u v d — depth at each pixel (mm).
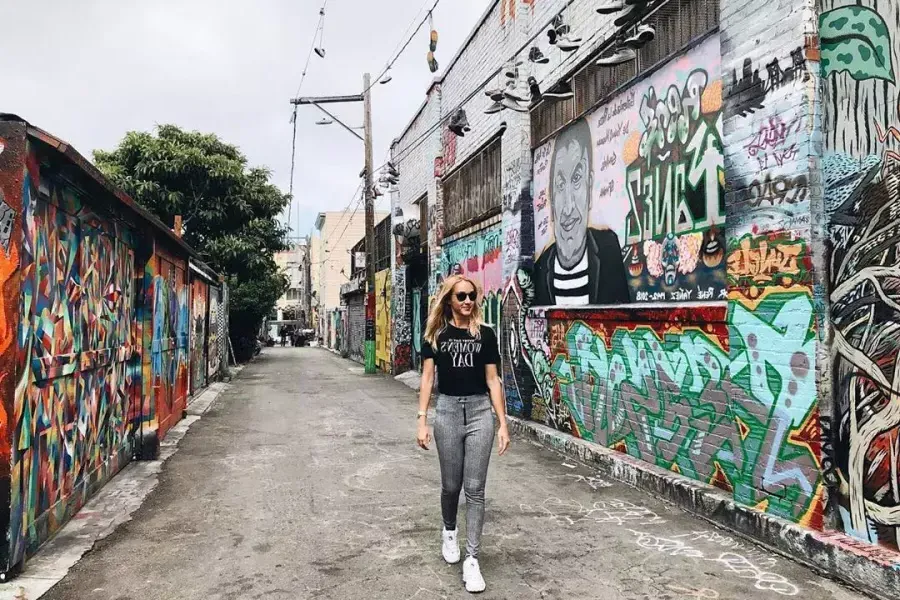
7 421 3771
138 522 5027
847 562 3633
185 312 11195
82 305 5293
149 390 7434
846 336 3865
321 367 23922
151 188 18734
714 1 5160
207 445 8242
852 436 3818
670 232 5754
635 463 6004
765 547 4270
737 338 4664
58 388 4781
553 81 8055
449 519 4102
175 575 3975
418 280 18016
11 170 3748
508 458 7156
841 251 3926
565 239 7852
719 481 4984
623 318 6371
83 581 3887
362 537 4641
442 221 14406
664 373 5730
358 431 9266
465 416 3934
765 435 4406
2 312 3740
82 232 5258
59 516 4809
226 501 5609
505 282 9578
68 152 4020
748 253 4551
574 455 7062
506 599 3590
